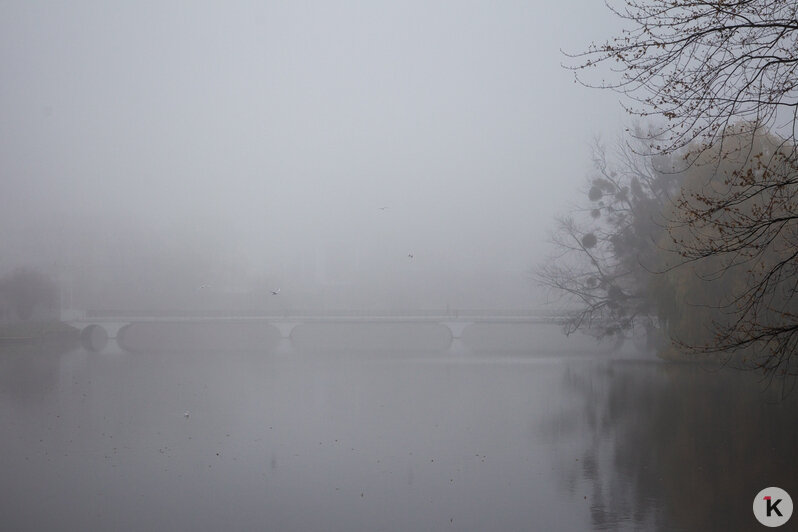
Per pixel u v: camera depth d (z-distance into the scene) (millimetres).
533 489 20234
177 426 30406
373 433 28688
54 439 27672
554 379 46625
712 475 20797
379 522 17797
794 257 15711
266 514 18562
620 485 20281
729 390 36781
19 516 18500
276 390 42375
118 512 18828
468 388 42969
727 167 33188
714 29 13070
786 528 16500
